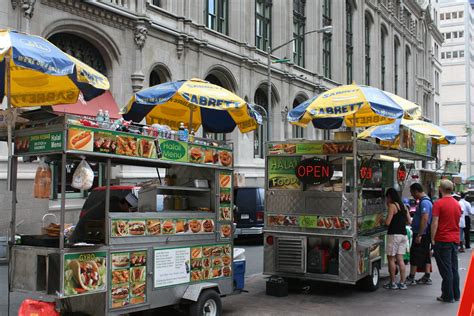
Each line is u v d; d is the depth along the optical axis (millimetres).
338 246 10023
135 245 6777
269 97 24891
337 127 11898
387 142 10797
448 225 9305
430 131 13008
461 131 124750
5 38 5988
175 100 10305
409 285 11102
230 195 8375
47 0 16922
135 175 19656
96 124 6289
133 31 20391
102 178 17094
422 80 62219
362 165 10461
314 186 10297
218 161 8102
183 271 7418
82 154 6148
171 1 22844
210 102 8633
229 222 8312
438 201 9391
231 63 27188
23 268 6391
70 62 6359
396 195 10711
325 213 10039
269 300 9547
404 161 15008
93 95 7965
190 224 7590
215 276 7973
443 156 126750
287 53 32375
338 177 10375
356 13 43656
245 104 9008
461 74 125750
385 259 11539
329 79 37969
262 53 30000
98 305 6445
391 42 51906
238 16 27891
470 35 131125
